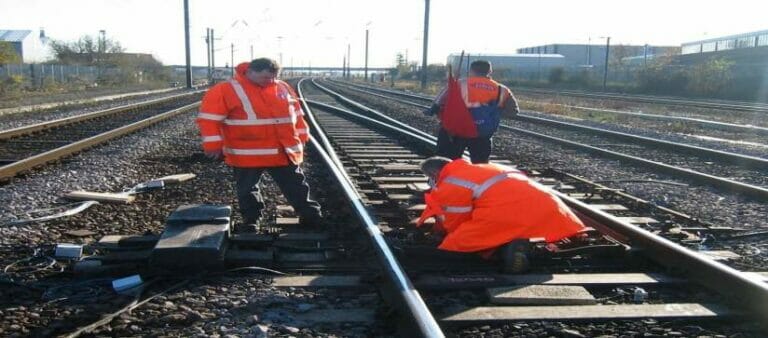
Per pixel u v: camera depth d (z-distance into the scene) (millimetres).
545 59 94000
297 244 5770
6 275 4832
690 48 76938
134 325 3977
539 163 11203
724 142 15219
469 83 7258
